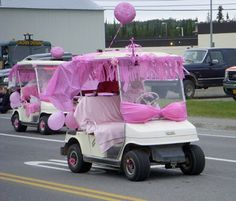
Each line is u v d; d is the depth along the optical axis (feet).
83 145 35.53
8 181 33.76
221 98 92.94
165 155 32.17
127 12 35.32
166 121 33.09
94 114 35.06
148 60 33.27
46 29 195.21
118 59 33.01
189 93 89.35
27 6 191.42
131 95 33.35
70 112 36.42
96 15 204.74
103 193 29.55
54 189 31.09
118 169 35.63
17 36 189.98
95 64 34.76
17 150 48.01
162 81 33.91
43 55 106.73
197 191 29.58
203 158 33.81
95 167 37.99
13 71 62.59
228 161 40.09
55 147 49.52
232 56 92.84
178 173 35.01
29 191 30.81
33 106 60.49
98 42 205.98
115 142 33.71
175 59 33.86
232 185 31.19
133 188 30.55
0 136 58.90
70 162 36.58
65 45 199.00
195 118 67.92
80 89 35.55
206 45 263.90
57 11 196.95
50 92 35.88
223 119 66.74
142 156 31.99
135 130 31.99
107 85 37.29
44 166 39.32
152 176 34.01
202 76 89.97
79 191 30.32
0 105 89.81
